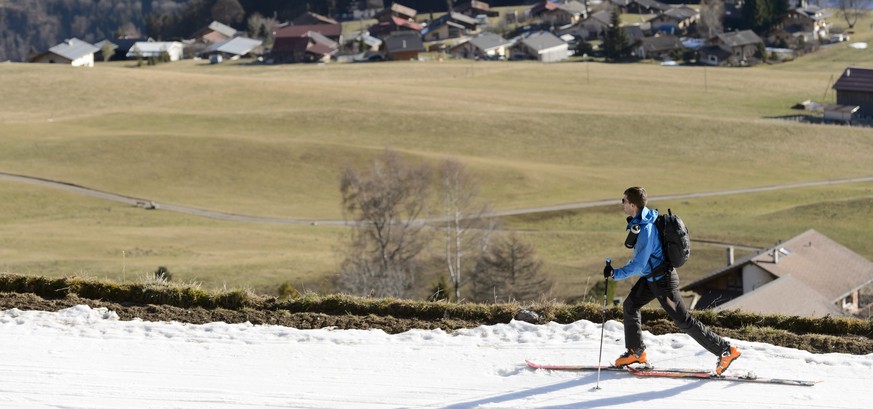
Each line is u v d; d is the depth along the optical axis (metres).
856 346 17.31
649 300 15.56
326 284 94.50
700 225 126.56
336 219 136.25
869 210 127.56
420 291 101.06
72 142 169.75
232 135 182.38
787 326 18.64
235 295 20.70
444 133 189.25
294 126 193.12
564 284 95.81
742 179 159.62
